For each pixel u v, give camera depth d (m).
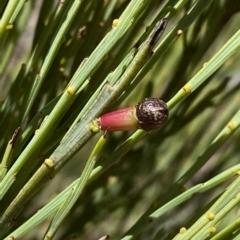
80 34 0.17
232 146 0.19
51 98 0.18
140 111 0.14
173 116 0.18
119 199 0.19
